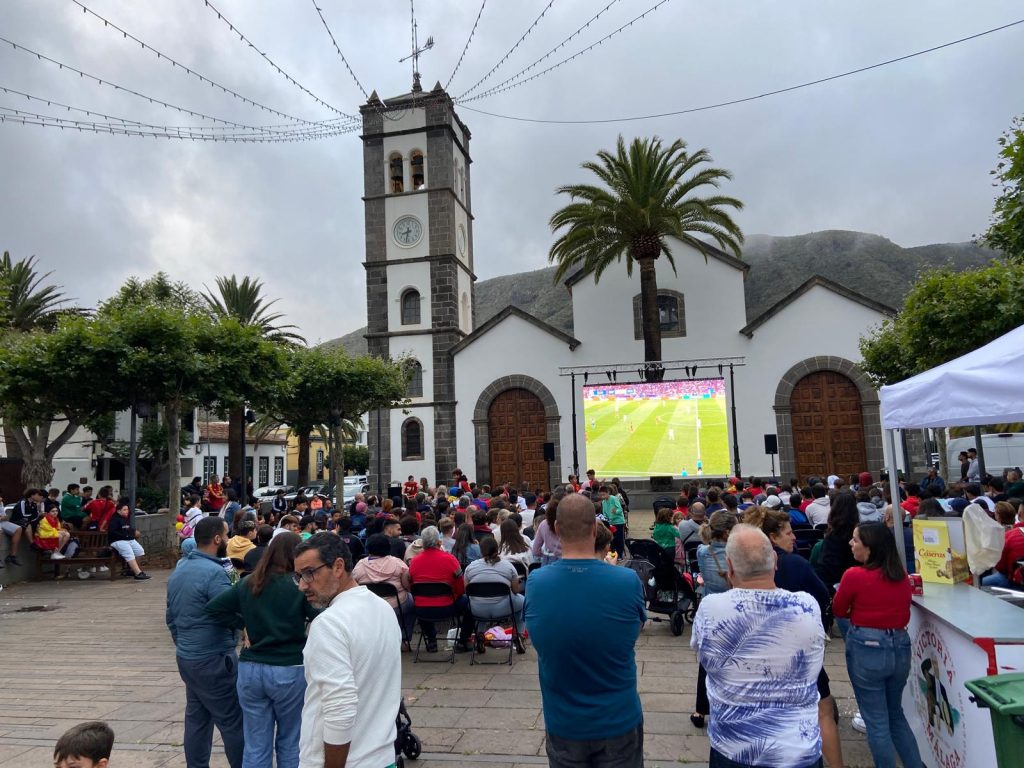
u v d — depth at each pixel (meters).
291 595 4.24
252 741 4.15
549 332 29.42
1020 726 3.04
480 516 10.38
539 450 29.23
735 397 27.19
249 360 17.56
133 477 16.08
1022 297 14.31
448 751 5.58
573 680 3.18
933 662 4.69
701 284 28.22
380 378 25.45
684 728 5.84
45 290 29.27
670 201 25.53
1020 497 10.75
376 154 32.97
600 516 12.54
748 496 12.73
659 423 25.47
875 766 4.69
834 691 6.63
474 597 8.20
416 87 33.31
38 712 6.88
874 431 25.86
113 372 15.86
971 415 4.89
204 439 45.62
